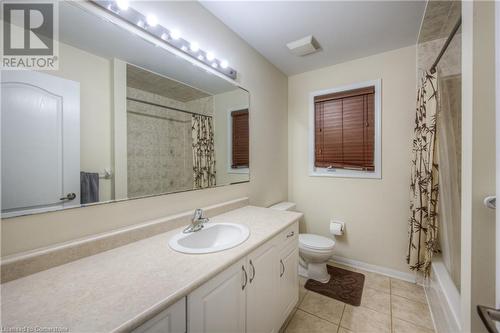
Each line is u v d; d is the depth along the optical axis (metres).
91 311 0.58
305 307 1.68
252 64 2.03
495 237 0.65
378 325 1.49
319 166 2.54
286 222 1.42
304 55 2.17
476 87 0.66
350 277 2.10
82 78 0.93
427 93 1.65
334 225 2.32
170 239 1.09
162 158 1.27
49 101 0.84
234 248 1.00
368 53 2.16
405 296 1.80
